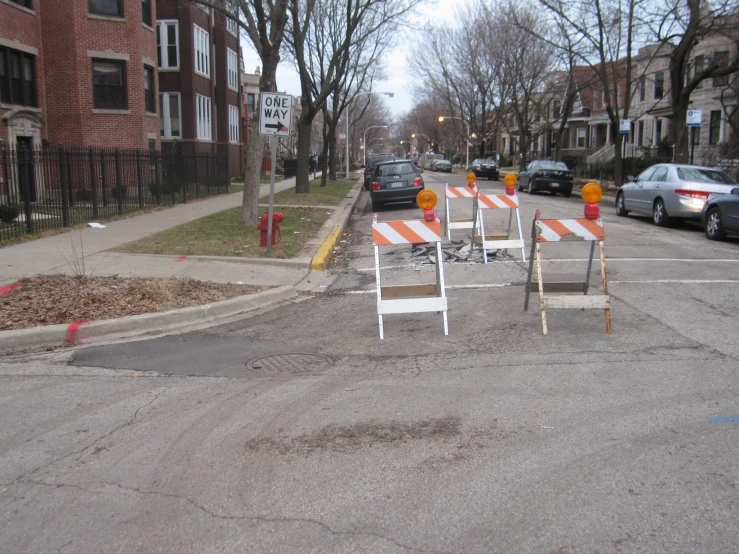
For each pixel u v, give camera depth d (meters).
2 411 5.15
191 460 4.28
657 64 38.28
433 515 3.59
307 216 17.73
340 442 4.53
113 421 4.94
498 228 15.90
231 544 3.34
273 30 14.77
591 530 3.43
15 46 19.83
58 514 3.64
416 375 5.91
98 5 22.28
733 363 6.05
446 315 7.25
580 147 57.00
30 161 14.35
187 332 7.52
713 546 3.28
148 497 3.82
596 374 5.82
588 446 4.40
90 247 11.93
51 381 5.87
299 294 9.48
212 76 33.94
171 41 30.55
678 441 4.46
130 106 22.98
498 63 43.19
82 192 18.00
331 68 24.11
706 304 8.32
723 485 3.87
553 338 6.98
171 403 5.30
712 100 31.78
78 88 21.91
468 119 64.31
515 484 3.92
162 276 9.67
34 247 11.91
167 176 23.30
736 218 12.99
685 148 24.11
